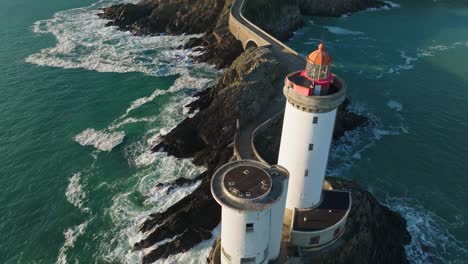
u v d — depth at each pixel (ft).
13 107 196.95
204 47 261.65
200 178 151.12
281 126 164.45
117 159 163.94
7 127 182.70
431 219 138.62
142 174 155.94
